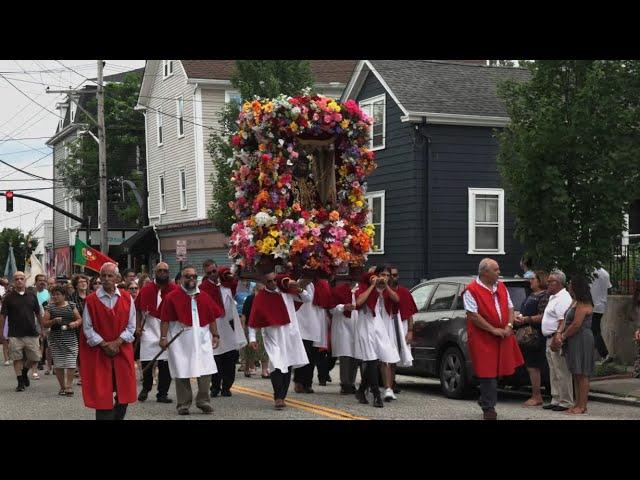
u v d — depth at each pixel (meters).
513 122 15.69
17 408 12.69
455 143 24.08
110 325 9.66
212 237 34.78
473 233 24.16
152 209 41.50
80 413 12.05
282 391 12.13
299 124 12.32
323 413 11.67
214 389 13.66
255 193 12.69
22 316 15.38
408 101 23.92
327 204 12.86
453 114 23.73
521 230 15.42
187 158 37.25
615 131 14.83
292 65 26.89
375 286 12.37
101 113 29.86
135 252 40.53
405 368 14.55
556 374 12.11
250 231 12.25
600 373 15.44
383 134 25.03
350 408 12.16
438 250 23.86
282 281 11.96
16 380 17.28
